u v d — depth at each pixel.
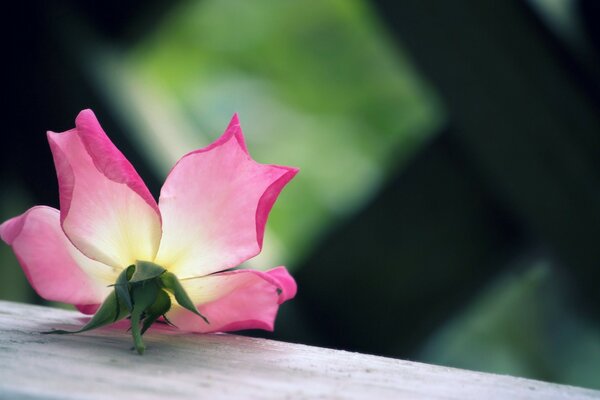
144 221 0.49
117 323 0.52
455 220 0.74
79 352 0.48
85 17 0.84
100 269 0.51
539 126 0.71
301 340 0.77
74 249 0.51
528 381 0.48
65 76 0.83
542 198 0.72
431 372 0.49
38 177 0.87
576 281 0.72
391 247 0.75
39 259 0.51
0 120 0.85
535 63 0.71
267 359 0.49
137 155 0.81
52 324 0.52
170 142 0.83
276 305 0.52
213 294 0.51
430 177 0.74
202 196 0.50
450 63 0.72
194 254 0.50
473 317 0.77
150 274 0.49
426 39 0.72
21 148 0.87
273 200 0.50
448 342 0.78
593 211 0.71
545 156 0.71
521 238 0.74
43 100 0.85
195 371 0.47
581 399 0.47
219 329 0.51
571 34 0.71
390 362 0.49
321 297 0.77
